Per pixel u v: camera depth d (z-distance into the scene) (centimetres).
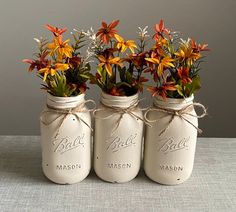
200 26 164
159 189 105
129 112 99
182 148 101
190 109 100
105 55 98
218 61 170
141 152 108
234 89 174
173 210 98
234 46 167
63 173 102
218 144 125
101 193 103
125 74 102
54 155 101
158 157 103
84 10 158
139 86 101
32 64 96
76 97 98
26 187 104
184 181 108
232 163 116
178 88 97
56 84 98
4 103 171
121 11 159
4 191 103
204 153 121
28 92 169
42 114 100
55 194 102
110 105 99
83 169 104
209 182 108
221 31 165
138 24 161
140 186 106
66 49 95
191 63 99
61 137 99
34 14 157
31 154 118
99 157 104
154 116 101
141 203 100
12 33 160
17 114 173
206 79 173
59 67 94
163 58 96
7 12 157
